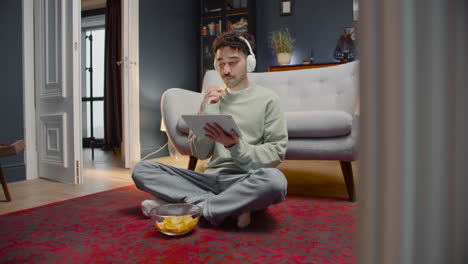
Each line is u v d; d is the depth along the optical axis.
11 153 1.78
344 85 2.31
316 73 2.51
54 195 1.98
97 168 3.16
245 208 1.22
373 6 0.12
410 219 0.11
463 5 0.11
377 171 0.12
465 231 0.11
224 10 4.67
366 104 0.12
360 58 0.12
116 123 5.01
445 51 0.11
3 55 2.42
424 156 0.11
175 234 1.16
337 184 2.19
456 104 0.11
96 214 1.49
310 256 1.00
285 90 2.56
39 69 2.59
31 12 2.61
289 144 1.85
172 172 1.44
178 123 2.12
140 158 3.58
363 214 0.13
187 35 4.65
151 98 3.85
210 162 1.52
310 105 2.44
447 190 0.11
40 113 2.59
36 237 1.18
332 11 4.47
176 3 4.38
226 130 1.19
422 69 0.11
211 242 1.12
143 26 3.74
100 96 6.04
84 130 6.12
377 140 0.12
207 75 2.67
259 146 1.32
